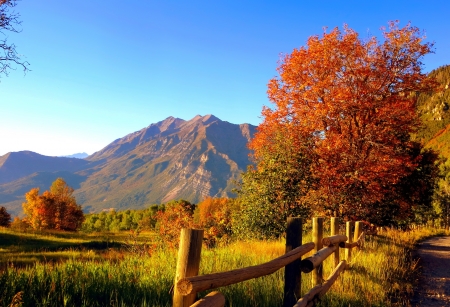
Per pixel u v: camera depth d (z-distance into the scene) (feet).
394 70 79.92
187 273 8.16
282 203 54.75
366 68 77.66
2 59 45.06
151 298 14.88
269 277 19.31
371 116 78.69
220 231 50.29
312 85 78.13
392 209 88.63
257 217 54.13
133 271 18.56
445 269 35.19
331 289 19.88
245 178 58.75
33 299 13.42
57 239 105.91
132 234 38.19
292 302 14.49
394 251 39.14
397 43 79.97
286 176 55.72
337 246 23.90
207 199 266.57
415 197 96.37
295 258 14.12
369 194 67.15
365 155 72.90
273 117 80.74
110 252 31.53
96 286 15.49
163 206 334.85
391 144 78.89
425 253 47.73
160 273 18.52
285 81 83.66
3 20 44.39
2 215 195.93
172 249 32.14
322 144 73.00
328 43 79.20
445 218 207.00
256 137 83.56
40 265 17.51
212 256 25.17
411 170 83.61
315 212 59.47
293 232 15.10
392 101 77.41
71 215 257.14
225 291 16.14
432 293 24.66
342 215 60.95
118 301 14.24
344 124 79.66
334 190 61.05
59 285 14.89
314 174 60.23
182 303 7.84
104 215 367.04
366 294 20.36
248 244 38.75
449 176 220.02
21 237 98.43
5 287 13.69
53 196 258.16
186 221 43.29
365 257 29.76
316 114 73.87
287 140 60.75
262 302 15.85
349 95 74.90
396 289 24.47
